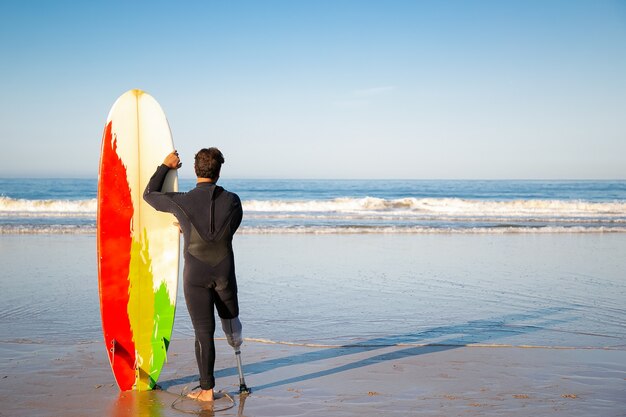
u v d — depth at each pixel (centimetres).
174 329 523
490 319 580
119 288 362
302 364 418
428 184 8638
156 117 383
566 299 691
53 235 1353
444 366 412
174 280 378
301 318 573
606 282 820
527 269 941
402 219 2034
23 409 320
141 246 372
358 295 702
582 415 317
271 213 2223
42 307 607
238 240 1323
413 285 779
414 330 529
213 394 345
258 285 763
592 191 5594
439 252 1152
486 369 405
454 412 321
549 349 463
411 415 316
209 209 335
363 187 6681
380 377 386
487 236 1502
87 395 347
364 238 1405
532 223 1961
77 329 515
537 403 336
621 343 486
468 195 4838
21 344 461
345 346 470
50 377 379
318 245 1241
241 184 7962
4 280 772
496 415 316
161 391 358
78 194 4197
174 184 369
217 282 338
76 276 809
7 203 2147
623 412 322
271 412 321
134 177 375
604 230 1683
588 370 404
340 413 319
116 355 355
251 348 461
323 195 4669
